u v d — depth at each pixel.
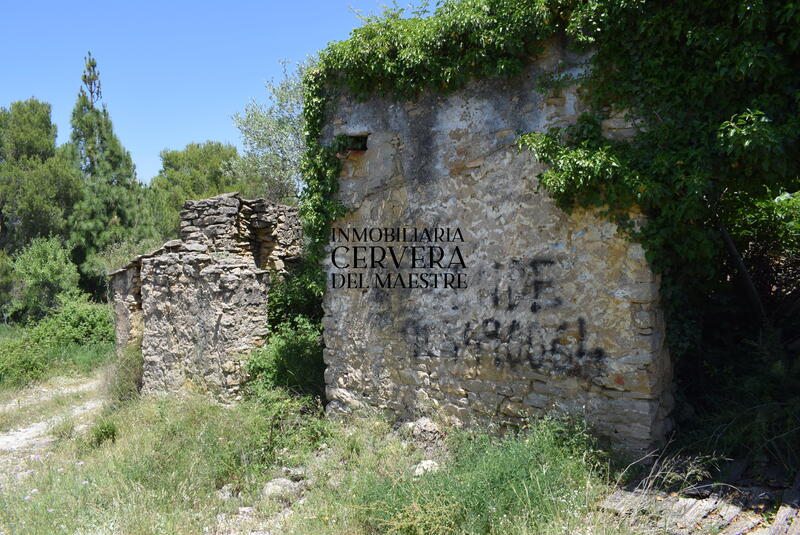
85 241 23.11
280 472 5.50
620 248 4.62
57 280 20.77
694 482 4.04
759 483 3.93
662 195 4.27
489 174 5.41
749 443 4.31
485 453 4.48
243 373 7.45
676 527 3.44
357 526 4.03
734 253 5.37
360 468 4.96
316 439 6.16
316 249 6.70
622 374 4.61
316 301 9.58
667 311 4.77
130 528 4.22
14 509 4.81
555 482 3.89
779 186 4.76
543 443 4.45
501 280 5.34
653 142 4.48
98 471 5.67
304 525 4.19
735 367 5.13
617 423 4.66
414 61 5.56
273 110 18.80
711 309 5.45
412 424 5.74
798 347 5.05
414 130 5.94
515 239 5.24
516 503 3.72
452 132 5.66
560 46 4.93
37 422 9.12
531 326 5.14
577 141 4.77
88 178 23.69
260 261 11.36
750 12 3.92
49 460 6.56
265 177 18.80
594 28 4.57
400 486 4.15
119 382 9.68
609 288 4.68
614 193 4.48
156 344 8.82
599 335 4.74
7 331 20.83
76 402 10.11
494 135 5.36
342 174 6.52
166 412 6.87
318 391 7.21
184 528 4.30
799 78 3.97
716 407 4.89
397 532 3.72
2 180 23.69
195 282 7.95
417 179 5.94
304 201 6.82
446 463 4.77
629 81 4.55
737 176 4.38
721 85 4.17
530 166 5.13
